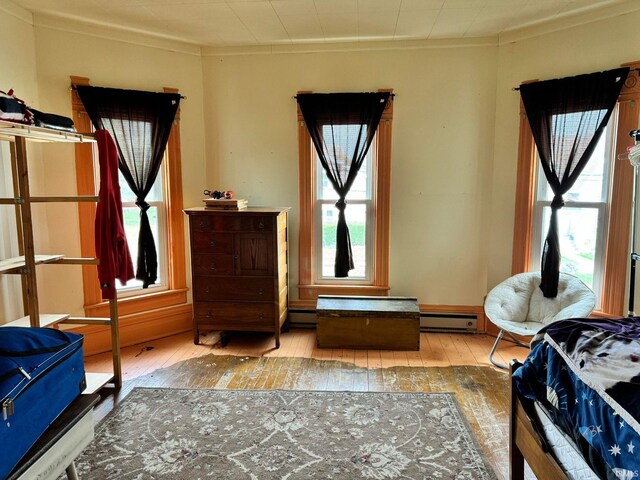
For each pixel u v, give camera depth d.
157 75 3.50
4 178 2.73
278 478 1.89
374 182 3.75
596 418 1.21
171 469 1.95
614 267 3.00
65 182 3.17
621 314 2.99
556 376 1.45
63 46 3.11
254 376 2.93
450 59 3.53
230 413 2.43
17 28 2.85
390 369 3.04
